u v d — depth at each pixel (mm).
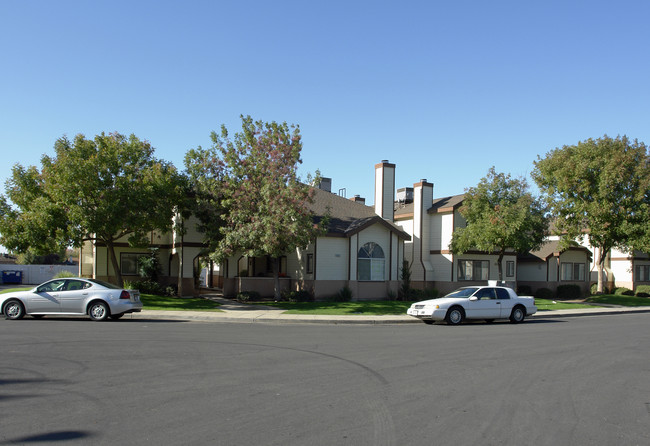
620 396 8164
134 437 5816
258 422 6461
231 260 32469
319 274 28547
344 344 13195
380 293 30422
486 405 7480
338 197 35875
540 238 31312
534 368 10336
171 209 25250
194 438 5820
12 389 7895
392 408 7230
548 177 33875
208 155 26812
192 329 15852
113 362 10031
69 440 5684
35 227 22531
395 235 31188
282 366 10039
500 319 21078
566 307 29141
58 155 23516
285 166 25578
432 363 10688
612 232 32094
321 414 6867
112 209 22281
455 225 33312
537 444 5863
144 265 29969
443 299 19891
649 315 26594
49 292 17656
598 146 32094
